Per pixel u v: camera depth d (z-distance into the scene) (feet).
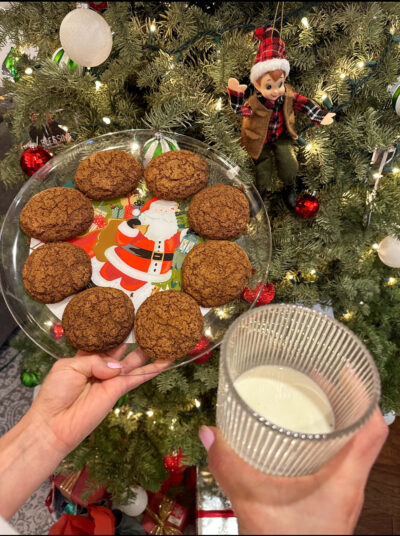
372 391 0.75
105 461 1.54
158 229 1.39
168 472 1.61
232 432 0.80
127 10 1.36
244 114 1.28
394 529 1.69
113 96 1.61
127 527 1.51
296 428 0.85
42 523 1.94
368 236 1.70
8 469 1.11
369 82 1.47
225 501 1.40
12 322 2.43
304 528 0.78
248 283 1.32
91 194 1.41
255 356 0.94
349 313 1.76
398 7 1.32
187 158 1.43
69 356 1.24
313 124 1.41
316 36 1.51
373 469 1.84
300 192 1.73
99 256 1.34
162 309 1.21
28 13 1.41
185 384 1.54
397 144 1.48
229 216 1.35
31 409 1.20
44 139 1.78
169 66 1.39
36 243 1.36
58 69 1.35
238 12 1.43
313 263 1.63
